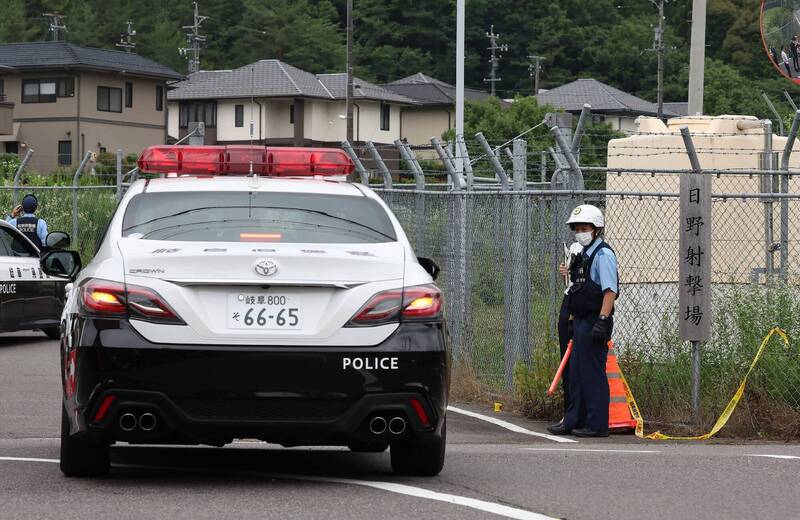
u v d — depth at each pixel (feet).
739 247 159.12
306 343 70.74
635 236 160.35
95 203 290.97
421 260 89.40
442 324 73.61
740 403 111.96
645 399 115.14
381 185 178.50
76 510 66.69
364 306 71.51
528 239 127.54
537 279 127.95
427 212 155.22
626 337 122.42
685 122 178.60
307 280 71.10
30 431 104.37
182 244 74.74
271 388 70.23
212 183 82.38
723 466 84.23
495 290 137.49
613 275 106.52
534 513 67.51
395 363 71.26
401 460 78.64
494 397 128.47
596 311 107.34
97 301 71.10
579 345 107.65
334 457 88.89
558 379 107.76
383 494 72.28
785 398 112.47
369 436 71.82
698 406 111.24
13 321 172.86
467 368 135.74
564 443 103.09
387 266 73.00
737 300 116.47
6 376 143.64
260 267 70.85
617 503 70.79
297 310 71.15
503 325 134.92
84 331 71.10
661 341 117.91
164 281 70.95
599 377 107.24
